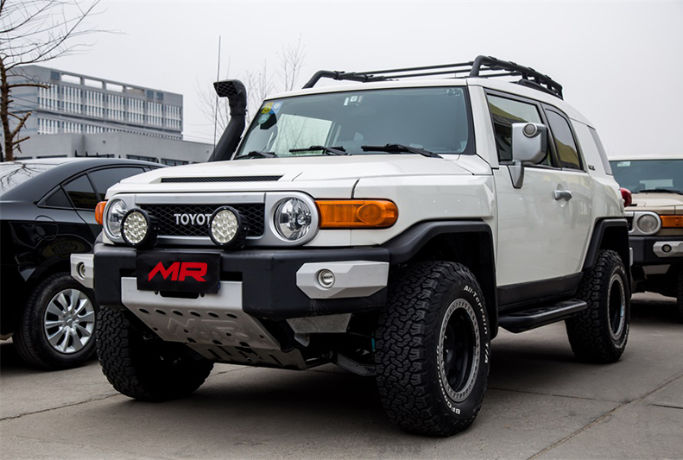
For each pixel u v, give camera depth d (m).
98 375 5.50
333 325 3.71
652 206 7.71
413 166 3.92
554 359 6.00
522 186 4.68
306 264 3.46
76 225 5.83
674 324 7.91
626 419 4.13
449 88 4.69
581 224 5.55
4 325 5.39
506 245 4.48
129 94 110.19
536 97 5.44
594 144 6.40
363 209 3.55
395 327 3.66
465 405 3.88
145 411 4.40
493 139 4.55
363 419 4.18
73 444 3.76
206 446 3.71
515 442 3.73
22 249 5.47
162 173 4.11
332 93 4.95
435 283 3.75
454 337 3.99
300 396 4.74
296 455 3.56
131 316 4.11
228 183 3.75
